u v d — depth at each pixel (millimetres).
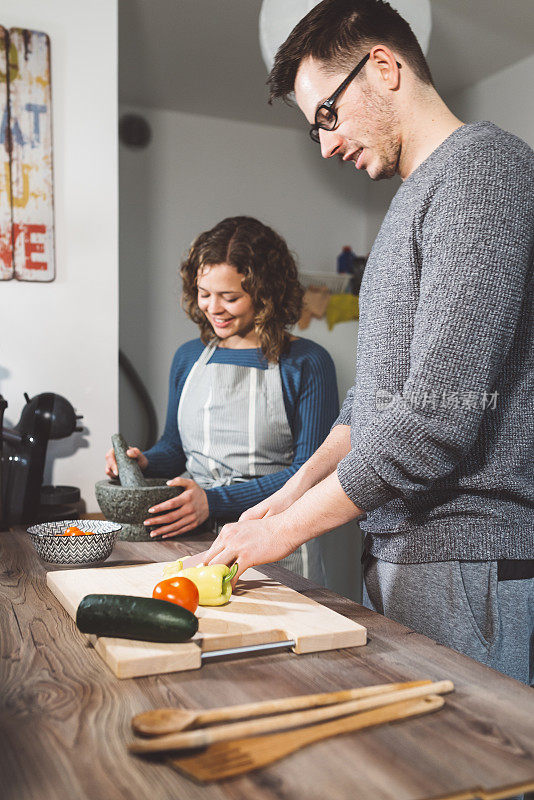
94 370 2051
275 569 1337
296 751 646
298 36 1086
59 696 768
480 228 889
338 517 977
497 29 2771
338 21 1048
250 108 3688
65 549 1268
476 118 3357
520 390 1000
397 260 1038
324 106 1078
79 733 685
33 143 1945
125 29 2789
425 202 982
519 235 898
